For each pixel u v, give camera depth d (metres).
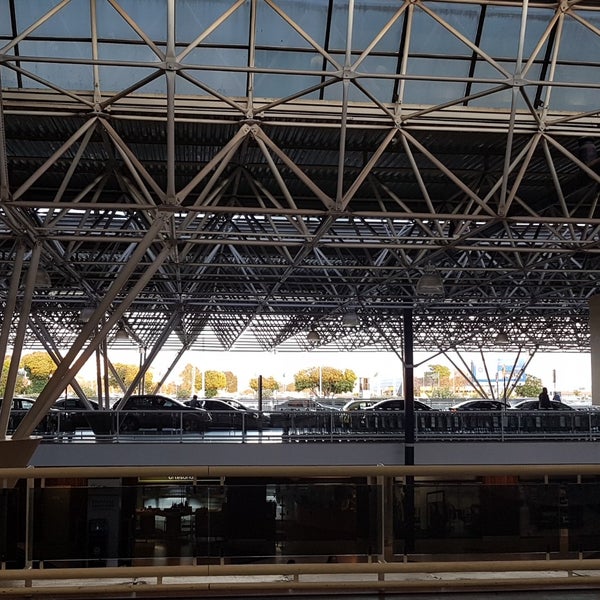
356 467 6.45
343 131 14.80
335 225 26.47
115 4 13.55
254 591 6.52
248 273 32.28
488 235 27.00
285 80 16.44
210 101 16.03
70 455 28.77
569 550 6.89
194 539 6.63
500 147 18.16
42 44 15.73
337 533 6.72
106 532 6.59
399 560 6.72
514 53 16.53
